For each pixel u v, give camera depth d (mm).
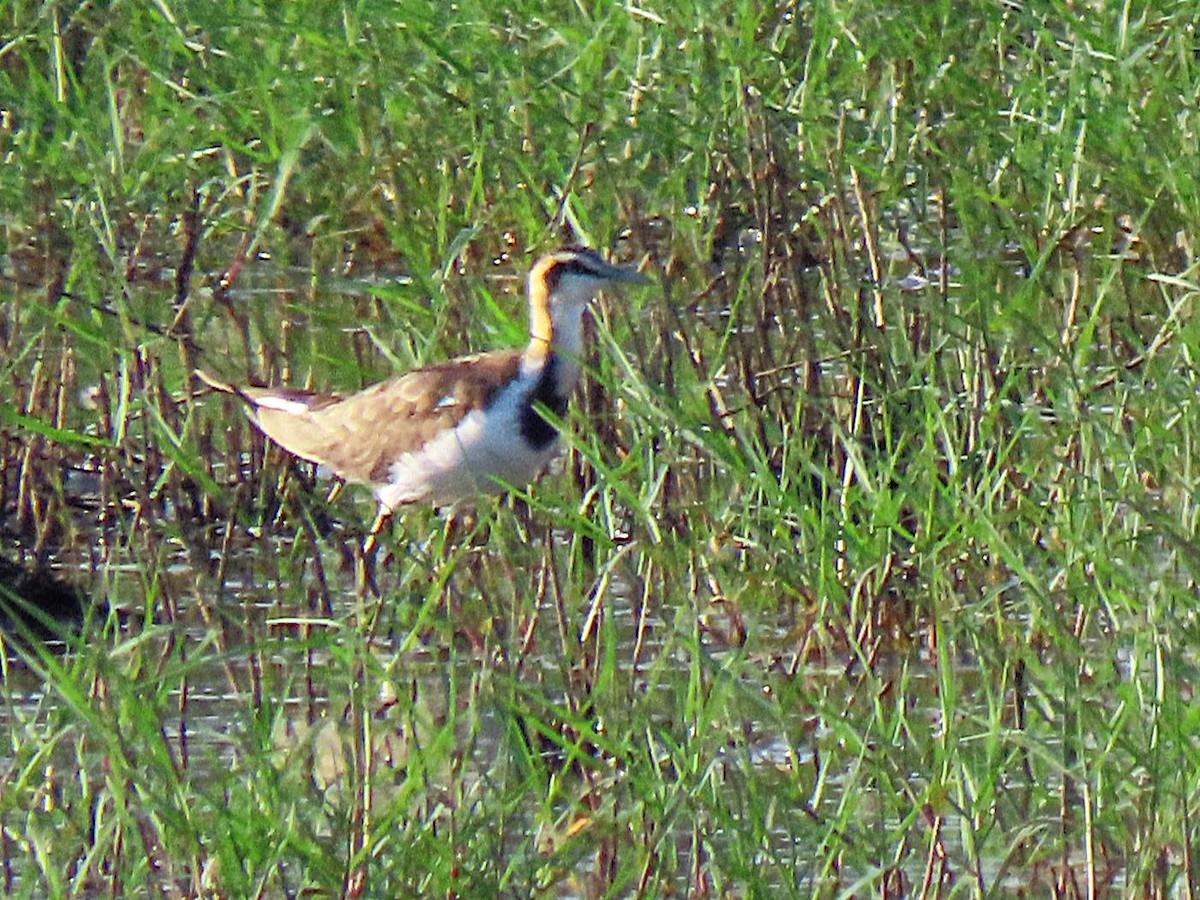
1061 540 12500
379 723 11031
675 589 13125
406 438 13664
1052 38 17703
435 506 14070
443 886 9484
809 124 17188
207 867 9789
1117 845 10523
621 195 16062
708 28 18016
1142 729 10172
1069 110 16766
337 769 10836
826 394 15172
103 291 16859
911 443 13633
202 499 14773
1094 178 17328
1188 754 9891
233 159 19391
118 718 10672
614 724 10680
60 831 10578
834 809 10719
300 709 12250
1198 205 16234
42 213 17625
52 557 14422
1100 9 18219
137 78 20250
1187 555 10914
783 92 18625
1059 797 10633
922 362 13734
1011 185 17812
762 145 16531
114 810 10414
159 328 15320
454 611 11883
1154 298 16891
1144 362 14445
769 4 19156
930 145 16547
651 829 10180
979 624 11812
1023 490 13016
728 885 10172
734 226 17891
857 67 18188
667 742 10156
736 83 17078
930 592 11680
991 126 17891
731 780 10211
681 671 12219
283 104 18969
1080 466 13008
